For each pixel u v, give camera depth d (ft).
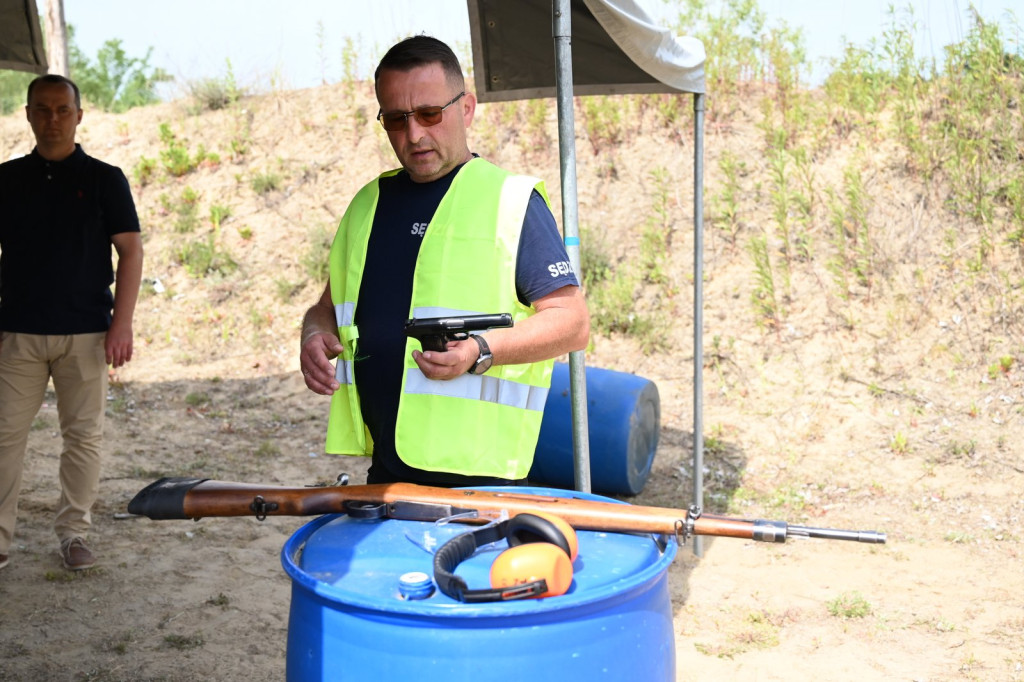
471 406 7.31
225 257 30.32
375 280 7.72
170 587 14.21
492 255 7.36
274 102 36.63
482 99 15.89
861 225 25.45
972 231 24.91
